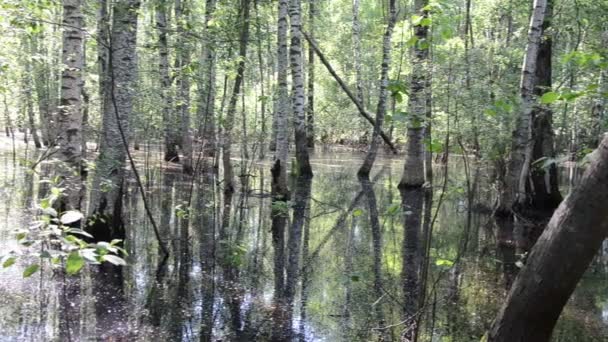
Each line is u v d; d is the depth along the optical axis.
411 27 5.07
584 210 2.86
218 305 6.64
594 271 8.92
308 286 7.49
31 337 5.41
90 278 7.39
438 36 4.28
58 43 18.28
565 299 3.06
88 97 14.95
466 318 6.36
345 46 34.03
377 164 26.50
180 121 19.61
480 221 12.56
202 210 12.90
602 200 2.80
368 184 18.58
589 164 2.88
